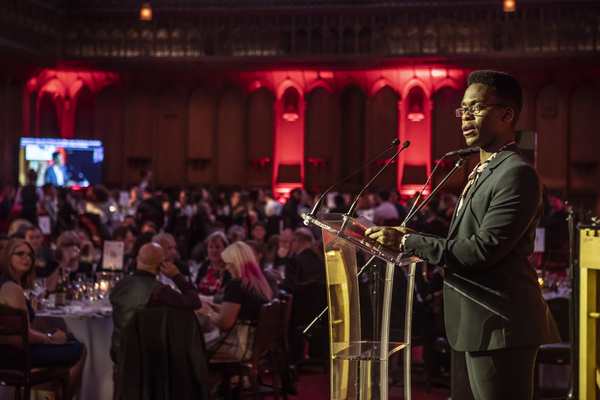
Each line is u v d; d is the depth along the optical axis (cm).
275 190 2034
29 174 1198
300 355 741
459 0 1866
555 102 1920
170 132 2062
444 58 1856
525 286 239
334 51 1934
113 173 2069
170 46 1972
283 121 2041
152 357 448
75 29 1972
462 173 1959
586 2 1803
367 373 234
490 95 250
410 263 246
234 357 546
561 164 1920
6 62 1812
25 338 480
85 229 1063
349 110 2027
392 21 1914
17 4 1806
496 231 230
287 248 870
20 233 811
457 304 244
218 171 2056
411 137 1988
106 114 2067
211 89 2052
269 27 1953
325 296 730
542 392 623
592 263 381
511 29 1861
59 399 529
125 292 497
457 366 388
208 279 693
